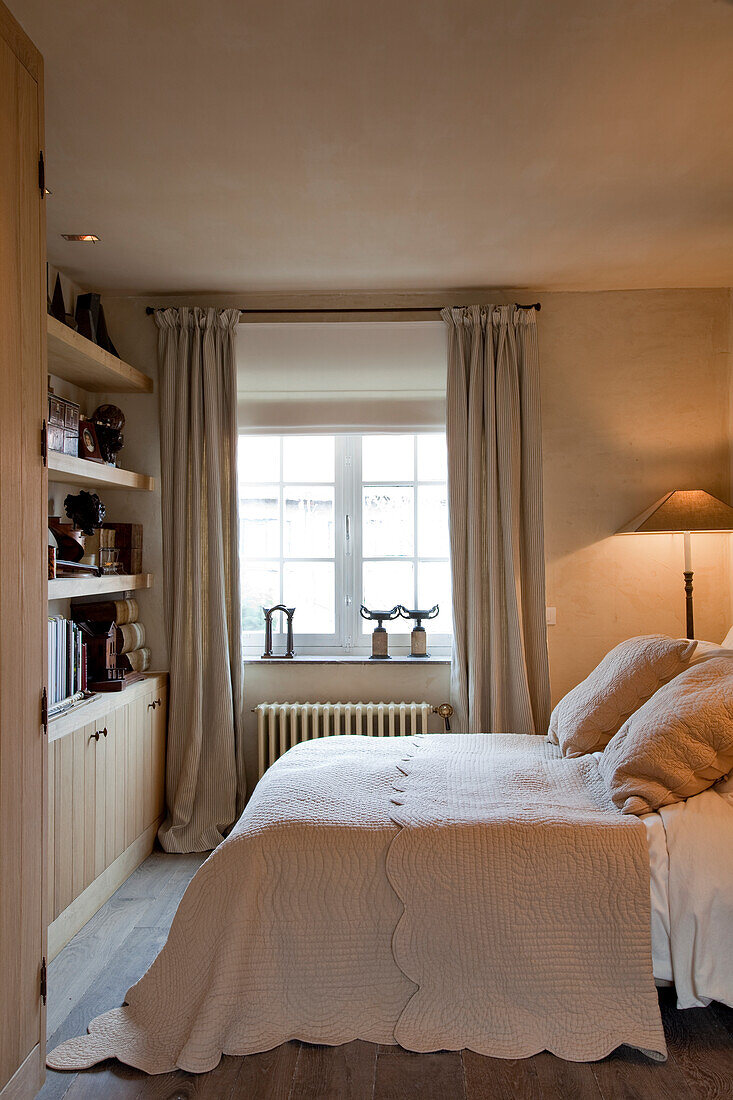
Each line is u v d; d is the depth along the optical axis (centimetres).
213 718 391
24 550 194
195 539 394
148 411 411
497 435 395
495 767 298
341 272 378
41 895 202
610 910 223
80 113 237
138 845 357
